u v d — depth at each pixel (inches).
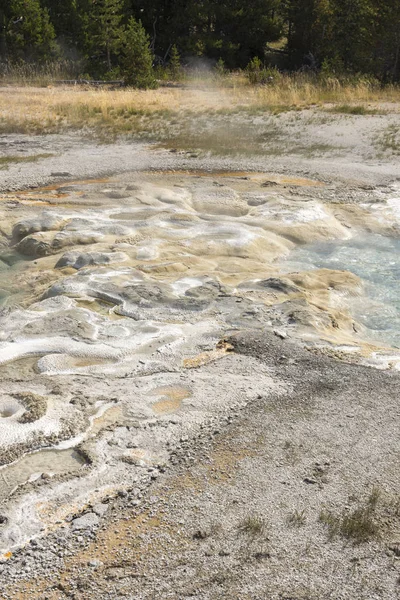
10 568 174.1
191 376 265.9
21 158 629.6
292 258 418.3
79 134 739.4
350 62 1397.6
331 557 175.3
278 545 179.2
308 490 200.4
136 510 194.4
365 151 654.5
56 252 407.8
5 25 1284.4
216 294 341.1
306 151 658.2
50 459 217.6
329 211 487.5
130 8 1524.4
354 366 274.2
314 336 300.8
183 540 182.1
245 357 282.2
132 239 419.5
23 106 876.0
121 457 217.3
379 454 216.7
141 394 252.5
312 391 255.0
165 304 329.7
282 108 840.3
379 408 242.7
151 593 165.2
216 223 450.3
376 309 348.2
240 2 1558.8
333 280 372.8
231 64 1550.2
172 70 1299.2
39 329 302.0
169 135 727.7
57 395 250.5
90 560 176.1
